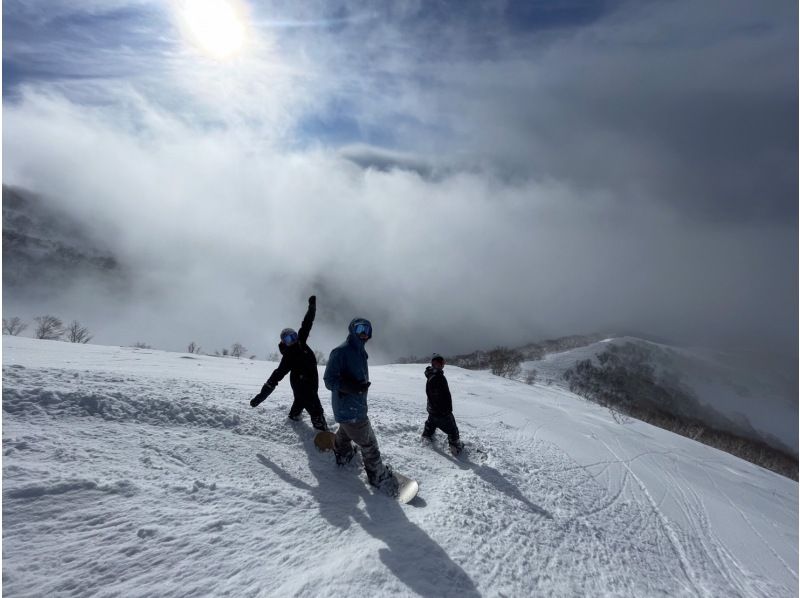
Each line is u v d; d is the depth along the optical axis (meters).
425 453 5.81
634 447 11.98
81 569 2.45
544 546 4.15
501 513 4.49
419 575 3.00
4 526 2.58
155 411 4.61
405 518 3.76
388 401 9.60
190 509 3.19
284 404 5.93
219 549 2.84
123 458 3.68
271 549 2.96
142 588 2.42
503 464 6.31
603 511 5.96
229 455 4.22
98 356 11.24
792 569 6.21
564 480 6.72
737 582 5.21
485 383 22.45
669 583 4.52
